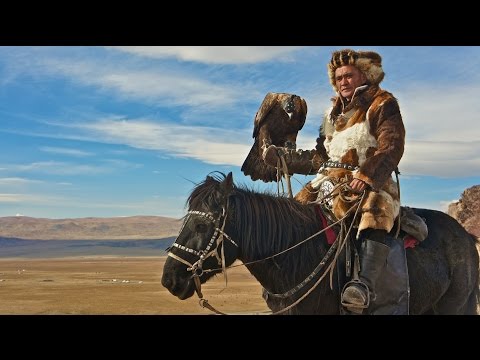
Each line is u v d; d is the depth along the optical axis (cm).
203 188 557
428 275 597
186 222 547
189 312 1978
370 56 602
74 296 2741
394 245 576
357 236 562
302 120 680
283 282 559
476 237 673
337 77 616
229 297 2486
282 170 645
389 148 554
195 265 533
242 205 562
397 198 583
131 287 3394
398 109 579
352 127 591
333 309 560
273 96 684
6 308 2177
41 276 4838
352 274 561
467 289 633
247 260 559
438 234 629
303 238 568
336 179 590
